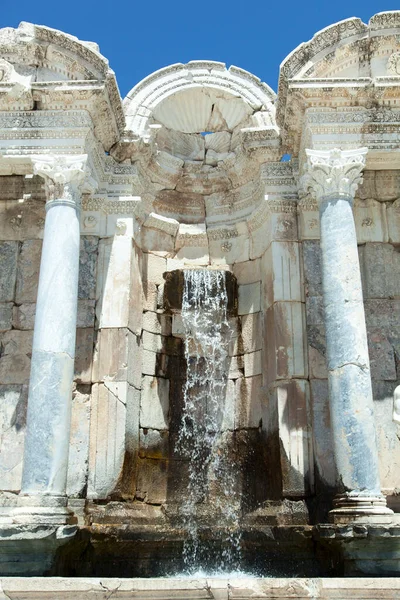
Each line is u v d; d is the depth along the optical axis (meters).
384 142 10.82
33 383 9.66
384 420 11.23
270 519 10.33
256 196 13.02
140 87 13.37
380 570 8.51
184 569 9.37
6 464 11.11
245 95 13.34
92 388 11.23
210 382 12.75
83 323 11.56
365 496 9.03
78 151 10.88
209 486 12.13
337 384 9.63
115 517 10.20
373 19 11.20
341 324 9.84
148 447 11.82
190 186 13.73
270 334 11.95
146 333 12.46
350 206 10.49
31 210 12.49
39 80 11.44
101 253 11.98
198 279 12.69
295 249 12.02
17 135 11.02
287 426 10.95
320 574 9.24
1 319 11.89
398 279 12.01
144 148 12.44
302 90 10.63
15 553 8.59
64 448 9.48
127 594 7.24
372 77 11.23
